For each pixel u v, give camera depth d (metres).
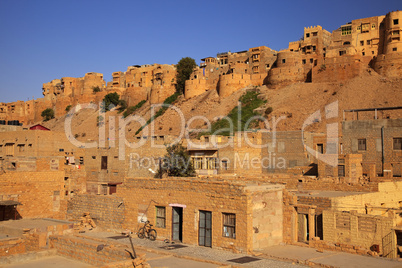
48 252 19.00
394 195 31.72
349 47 113.56
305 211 22.81
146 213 24.20
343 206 26.53
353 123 42.91
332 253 20.09
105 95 151.75
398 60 101.69
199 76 133.12
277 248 21.19
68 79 169.62
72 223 25.67
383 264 18.09
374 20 118.75
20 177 33.28
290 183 33.62
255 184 23.08
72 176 51.97
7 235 23.66
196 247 21.33
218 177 29.53
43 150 58.91
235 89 121.69
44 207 33.72
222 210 20.88
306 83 110.88
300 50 122.94
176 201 22.88
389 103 88.56
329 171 37.28
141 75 156.25
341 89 100.75
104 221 26.27
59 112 163.12
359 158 37.59
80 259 18.28
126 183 25.45
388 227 22.69
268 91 116.25
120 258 16.75
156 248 20.62
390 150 40.56
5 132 62.00
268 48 130.88
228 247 20.44
